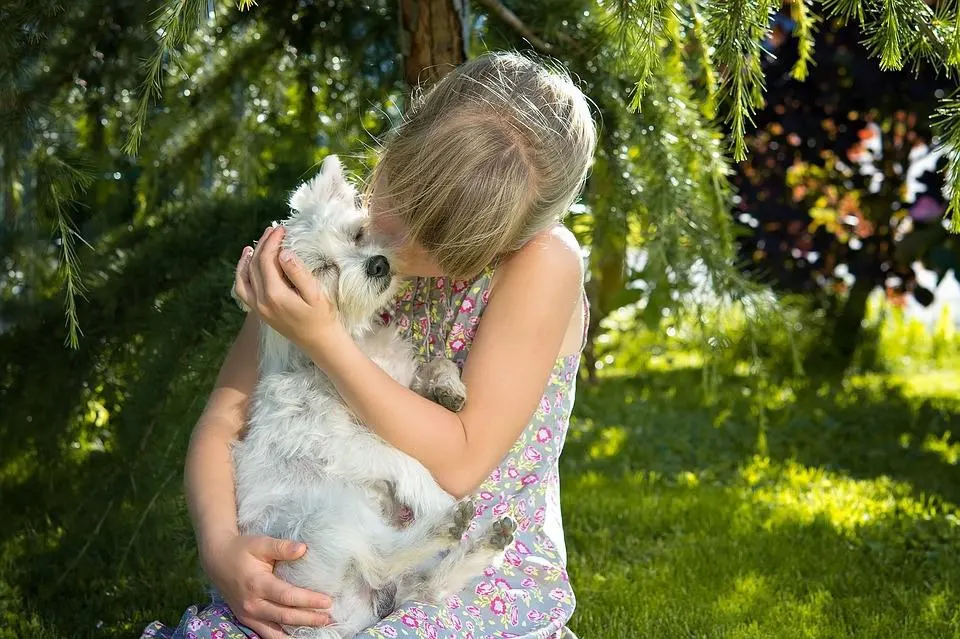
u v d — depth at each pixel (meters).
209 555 2.20
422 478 2.30
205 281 3.38
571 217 3.50
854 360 7.13
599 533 4.21
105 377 3.71
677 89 3.07
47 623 3.38
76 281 2.70
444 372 2.29
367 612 2.27
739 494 4.67
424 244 2.19
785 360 7.03
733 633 3.31
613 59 3.04
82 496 3.69
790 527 4.23
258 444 2.39
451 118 2.14
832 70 6.49
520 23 3.19
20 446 4.01
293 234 2.55
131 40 3.48
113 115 3.72
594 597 3.62
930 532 4.16
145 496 3.30
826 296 7.32
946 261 6.24
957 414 5.86
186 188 3.97
